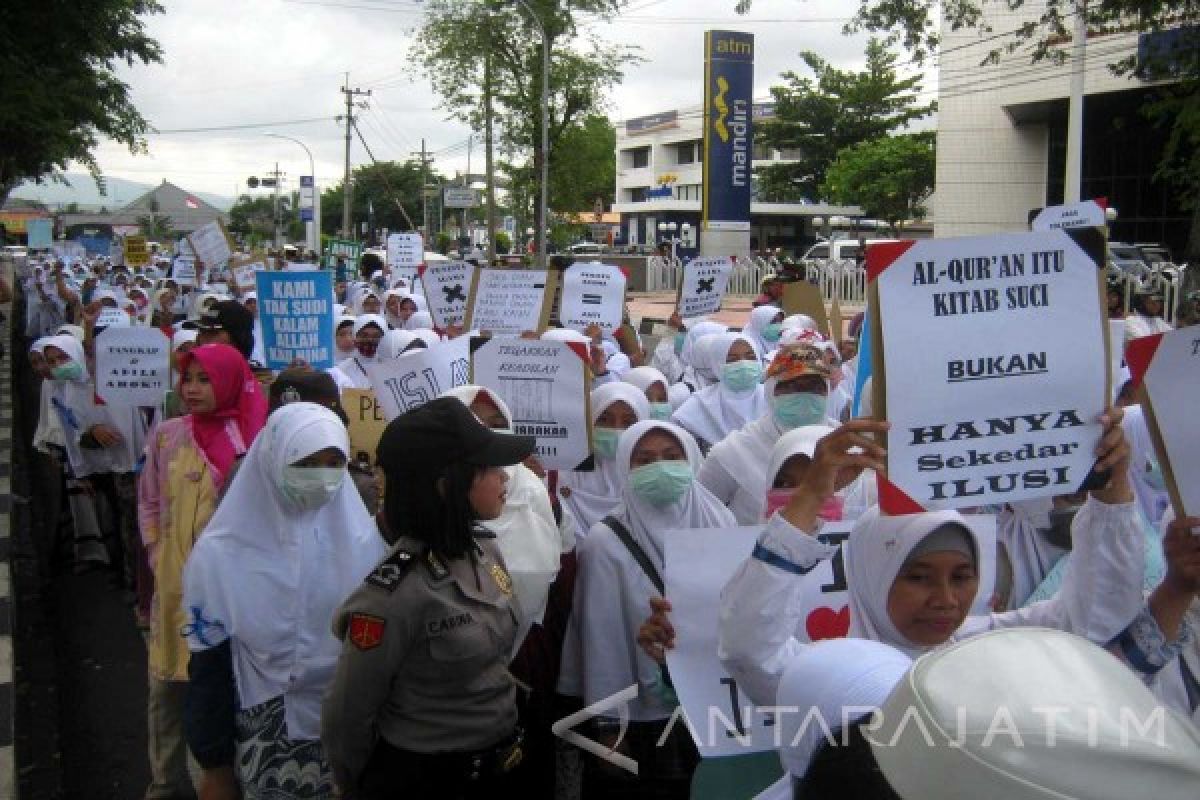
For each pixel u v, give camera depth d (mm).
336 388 5129
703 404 7305
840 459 2434
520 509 3861
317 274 6922
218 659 3471
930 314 2422
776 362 4980
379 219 80625
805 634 3021
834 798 1613
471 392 4445
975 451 2439
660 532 3949
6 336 22750
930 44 18406
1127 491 2686
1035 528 4020
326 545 3490
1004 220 37500
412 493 2969
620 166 92188
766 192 60062
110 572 8344
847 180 50469
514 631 3188
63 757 5480
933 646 2623
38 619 7457
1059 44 33406
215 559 3410
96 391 7434
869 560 2670
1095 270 2461
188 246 18406
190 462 4801
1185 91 17469
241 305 6590
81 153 15789
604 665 3873
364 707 2900
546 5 33844
